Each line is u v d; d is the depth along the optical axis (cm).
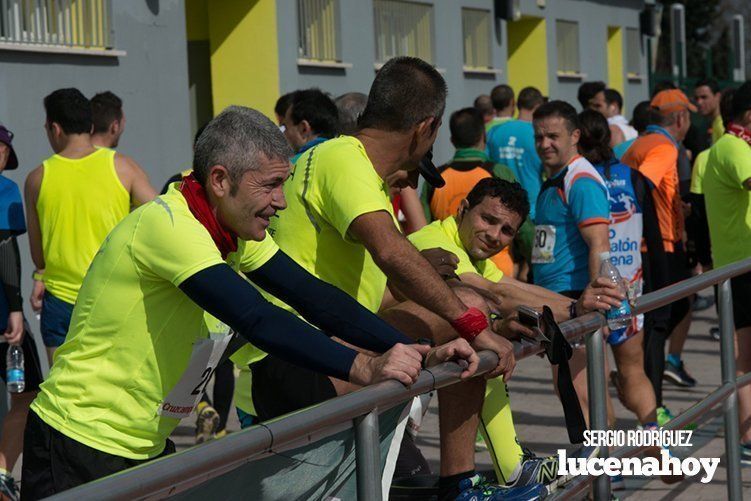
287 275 379
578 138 695
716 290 611
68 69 1045
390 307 471
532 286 542
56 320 719
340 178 406
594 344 462
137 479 236
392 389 319
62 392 355
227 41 1365
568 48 2222
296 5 1388
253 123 337
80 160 718
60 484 353
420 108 414
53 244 716
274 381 436
